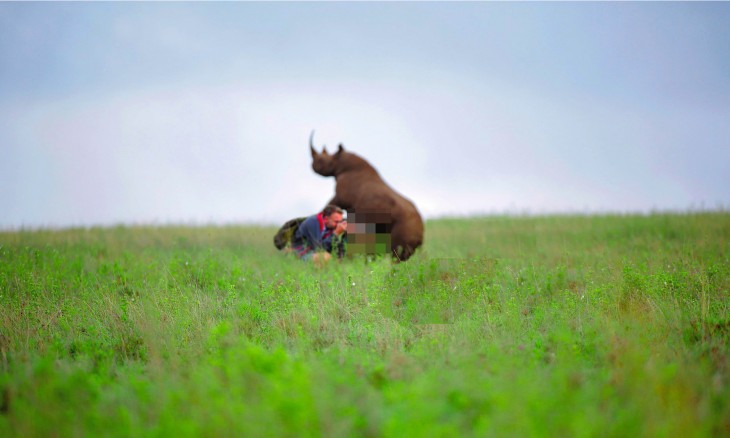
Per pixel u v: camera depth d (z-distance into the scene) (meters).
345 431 15.08
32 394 17.81
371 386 18.80
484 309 27.05
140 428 15.70
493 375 19.00
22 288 31.62
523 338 24.06
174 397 16.77
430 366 20.38
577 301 28.11
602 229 56.94
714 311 26.48
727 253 39.53
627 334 23.14
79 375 18.97
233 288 30.69
